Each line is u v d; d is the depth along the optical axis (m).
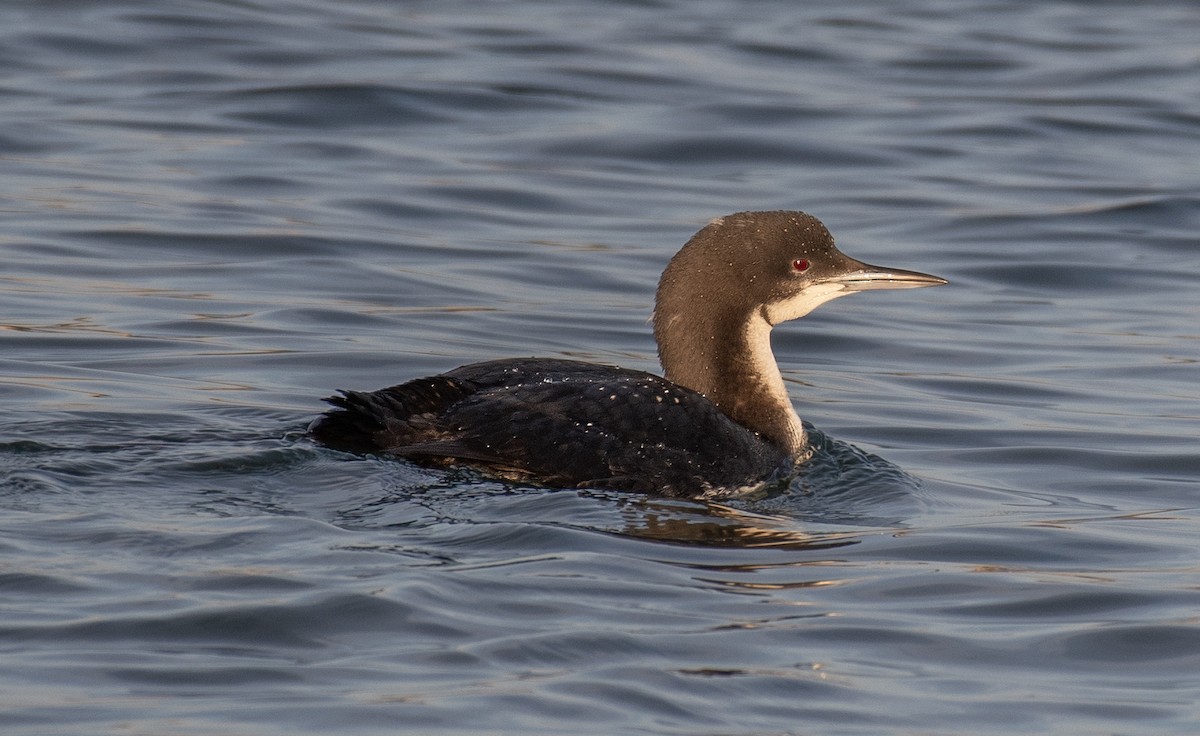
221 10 27.53
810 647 8.80
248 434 11.97
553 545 10.02
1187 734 7.88
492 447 11.05
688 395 11.99
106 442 11.56
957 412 14.44
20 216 18.30
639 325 16.31
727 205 20.45
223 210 19.05
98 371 14.02
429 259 18.03
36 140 21.05
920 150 22.91
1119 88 26.12
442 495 10.70
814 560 10.27
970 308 17.67
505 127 23.14
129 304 16.02
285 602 8.76
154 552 9.45
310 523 10.05
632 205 20.34
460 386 11.62
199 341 15.11
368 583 9.05
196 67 24.61
